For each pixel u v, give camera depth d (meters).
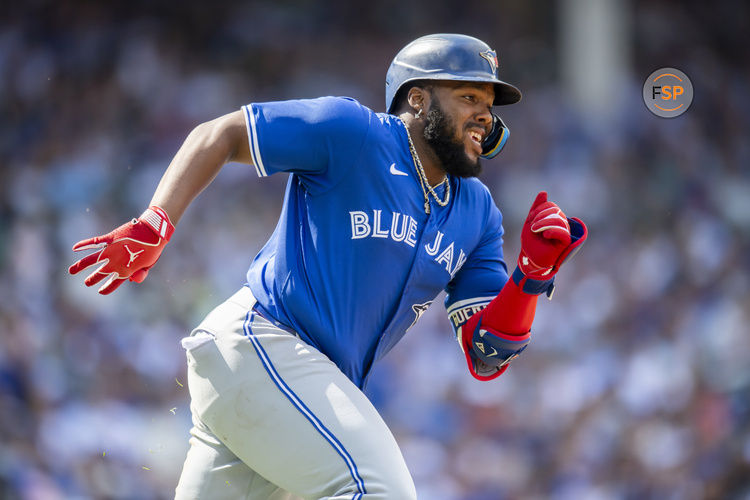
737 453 33.84
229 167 49.12
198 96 57.16
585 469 38.06
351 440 11.19
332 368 11.72
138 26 60.00
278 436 11.40
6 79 54.75
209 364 11.76
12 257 42.19
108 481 33.16
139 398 37.28
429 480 37.44
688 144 62.50
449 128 12.10
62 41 57.16
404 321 12.52
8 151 51.19
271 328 11.78
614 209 56.66
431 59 12.15
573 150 60.19
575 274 49.53
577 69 68.19
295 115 11.48
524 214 55.94
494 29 71.81
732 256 51.47
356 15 68.75
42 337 37.16
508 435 39.91
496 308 12.73
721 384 39.94
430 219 12.21
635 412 39.91
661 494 36.19
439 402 40.53
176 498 12.49
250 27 64.06
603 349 44.22
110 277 11.39
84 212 46.44
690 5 74.19
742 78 72.50
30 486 30.92
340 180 11.70
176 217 11.10
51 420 34.12
